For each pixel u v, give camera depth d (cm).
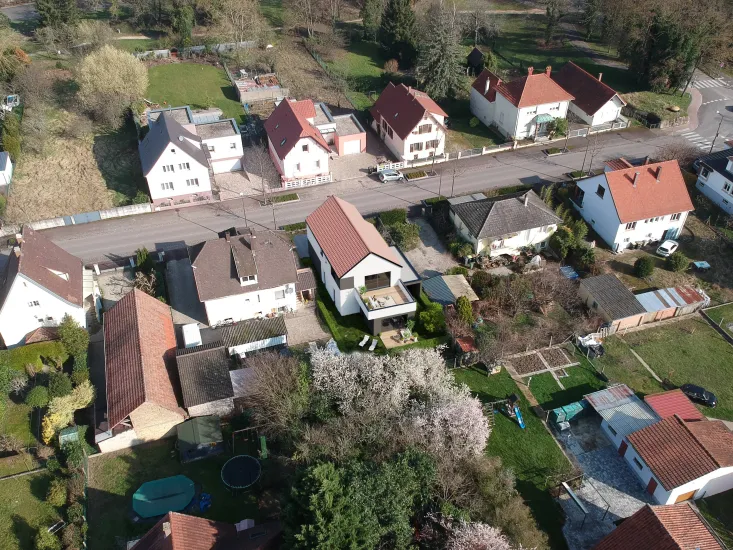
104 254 7069
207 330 5925
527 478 4834
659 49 10075
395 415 4841
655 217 7025
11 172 8156
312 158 8169
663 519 4019
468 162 8775
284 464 4644
